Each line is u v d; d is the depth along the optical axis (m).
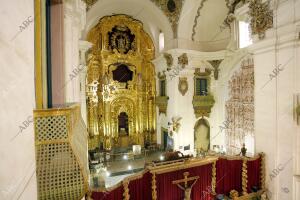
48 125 2.34
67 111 2.41
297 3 7.14
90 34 17.23
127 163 15.43
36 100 2.88
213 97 16.23
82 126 3.90
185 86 15.55
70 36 5.62
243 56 13.31
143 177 6.62
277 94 7.92
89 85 17.19
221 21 15.34
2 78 1.49
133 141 18.80
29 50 1.94
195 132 16.11
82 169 2.39
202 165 7.57
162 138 17.92
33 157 1.98
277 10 7.82
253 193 8.05
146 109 19.22
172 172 7.00
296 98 7.30
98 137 17.73
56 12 4.41
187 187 7.11
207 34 15.85
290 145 7.52
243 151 9.55
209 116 16.38
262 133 8.51
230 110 14.66
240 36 13.57
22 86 1.79
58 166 2.31
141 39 18.91
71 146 2.39
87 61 16.45
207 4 14.35
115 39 17.98
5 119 1.52
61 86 4.43
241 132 13.66
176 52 14.72
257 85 8.74
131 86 18.55
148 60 19.06
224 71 15.16
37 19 2.91
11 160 1.58
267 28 8.28
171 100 15.91
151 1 14.91
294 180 7.38
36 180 2.12
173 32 14.99
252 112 12.73
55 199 2.27
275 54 7.92
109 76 17.78
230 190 8.06
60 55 4.42
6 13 1.56
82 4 6.37
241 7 11.80
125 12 17.48
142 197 6.57
